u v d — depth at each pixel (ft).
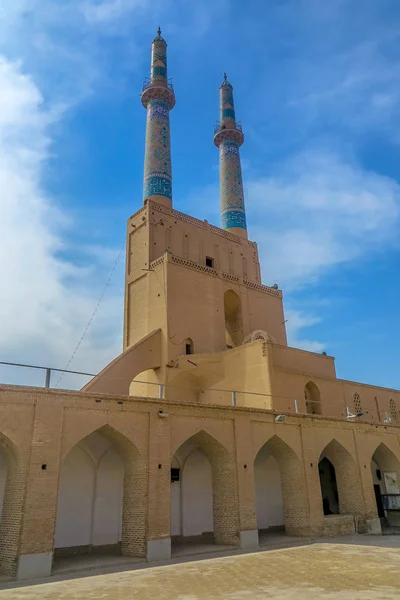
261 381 64.08
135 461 42.98
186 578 31.60
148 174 94.22
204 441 50.03
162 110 101.04
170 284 76.79
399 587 26.94
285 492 56.08
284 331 93.97
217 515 49.08
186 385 72.79
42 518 34.91
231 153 111.96
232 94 120.88
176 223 88.94
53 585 30.55
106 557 41.06
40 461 36.04
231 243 97.66
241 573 32.83
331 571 32.78
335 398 72.74
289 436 55.62
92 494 46.65
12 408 36.17
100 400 41.14
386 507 69.31
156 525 41.04
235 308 88.38
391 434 69.82
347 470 62.80
